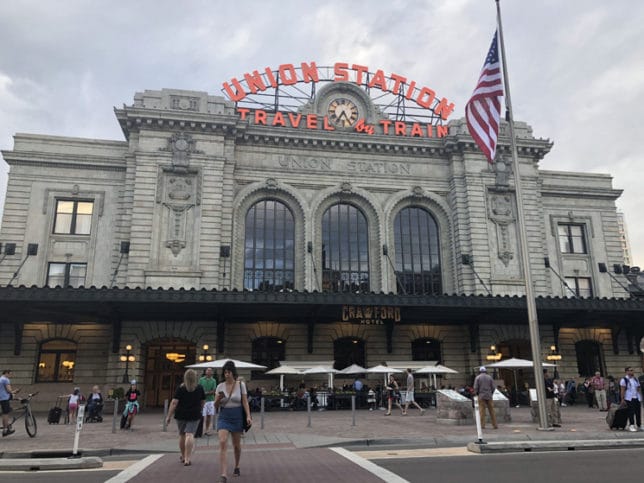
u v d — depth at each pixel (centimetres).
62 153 3716
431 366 3334
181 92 3797
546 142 4241
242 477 1040
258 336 3609
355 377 3681
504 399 2128
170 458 1337
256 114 4059
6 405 1748
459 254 3984
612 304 3450
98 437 1775
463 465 1147
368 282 3959
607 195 4597
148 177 3578
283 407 3130
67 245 3612
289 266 3881
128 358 3272
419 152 4200
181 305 3056
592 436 1594
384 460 1238
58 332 3450
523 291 3928
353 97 4303
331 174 4034
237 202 3828
